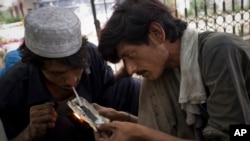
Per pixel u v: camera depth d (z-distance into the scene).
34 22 1.30
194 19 3.33
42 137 1.56
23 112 1.62
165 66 1.27
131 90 1.91
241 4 3.43
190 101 1.20
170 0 3.27
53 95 1.60
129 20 1.09
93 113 1.34
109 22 1.15
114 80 1.95
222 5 3.43
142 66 1.15
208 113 1.19
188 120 1.26
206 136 1.16
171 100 1.37
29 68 1.59
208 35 1.19
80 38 1.36
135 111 1.92
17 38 3.36
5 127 1.59
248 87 1.15
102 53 1.17
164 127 1.38
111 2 3.38
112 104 1.89
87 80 1.74
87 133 1.77
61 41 1.27
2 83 1.58
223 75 1.07
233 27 3.43
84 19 3.45
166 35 1.16
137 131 1.20
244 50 1.11
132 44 1.11
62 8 1.41
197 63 1.17
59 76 1.35
